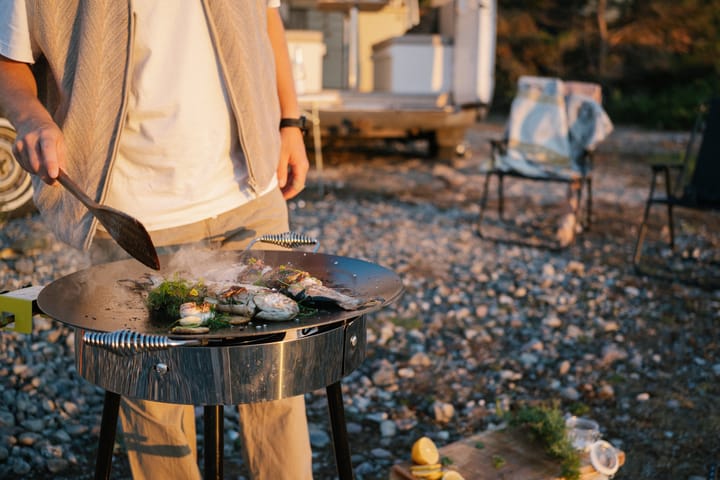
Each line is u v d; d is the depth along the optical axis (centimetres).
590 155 571
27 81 151
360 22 930
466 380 324
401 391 312
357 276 157
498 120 1738
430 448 202
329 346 134
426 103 798
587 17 2195
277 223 183
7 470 236
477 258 518
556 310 414
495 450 213
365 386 316
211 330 121
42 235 482
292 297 136
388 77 836
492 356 350
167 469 171
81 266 435
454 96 809
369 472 250
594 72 2147
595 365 340
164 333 122
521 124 570
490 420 287
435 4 887
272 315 125
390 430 278
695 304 426
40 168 137
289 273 150
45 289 140
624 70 2095
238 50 160
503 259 516
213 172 166
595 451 209
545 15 2252
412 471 199
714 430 280
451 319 396
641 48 2094
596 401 305
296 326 121
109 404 148
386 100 784
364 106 777
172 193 163
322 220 617
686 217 674
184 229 168
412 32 927
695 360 348
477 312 405
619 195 775
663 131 1591
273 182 183
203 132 162
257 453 176
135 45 154
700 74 1995
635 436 276
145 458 171
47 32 148
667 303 429
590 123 568
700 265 512
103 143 154
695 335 379
